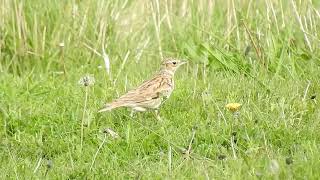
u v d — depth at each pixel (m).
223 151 10.82
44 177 10.27
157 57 14.95
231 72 13.85
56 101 12.80
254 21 14.98
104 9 15.23
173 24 15.40
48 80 14.12
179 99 12.80
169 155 10.32
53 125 12.01
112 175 10.28
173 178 9.88
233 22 15.16
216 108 12.15
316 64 13.88
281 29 14.69
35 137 11.66
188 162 10.42
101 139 11.40
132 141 11.23
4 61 14.93
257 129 11.31
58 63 14.87
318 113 11.73
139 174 10.14
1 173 10.48
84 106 11.88
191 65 14.43
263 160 10.13
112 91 13.13
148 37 15.41
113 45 15.15
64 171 10.48
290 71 13.57
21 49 14.91
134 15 15.75
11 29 15.02
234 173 9.75
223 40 14.60
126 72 14.29
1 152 11.39
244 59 14.15
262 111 12.03
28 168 10.61
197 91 12.94
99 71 14.50
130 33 15.39
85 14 15.18
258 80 12.96
